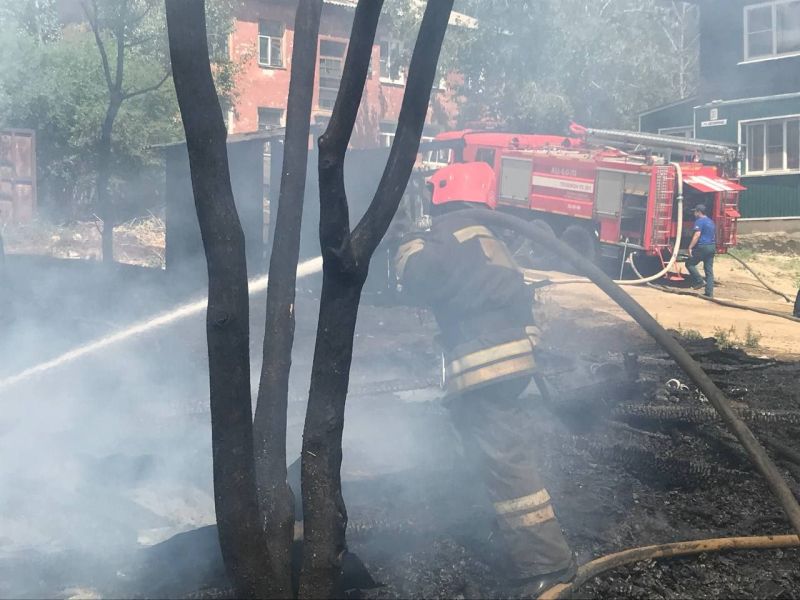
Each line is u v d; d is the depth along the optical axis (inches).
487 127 863.7
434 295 125.3
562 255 124.7
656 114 960.3
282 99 1103.6
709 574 135.3
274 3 1078.4
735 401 235.9
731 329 420.5
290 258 116.2
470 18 822.5
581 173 644.7
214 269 99.3
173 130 881.5
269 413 112.7
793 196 845.8
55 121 846.5
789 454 189.3
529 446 123.4
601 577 129.7
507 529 121.0
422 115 106.7
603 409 211.8
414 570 129.9
